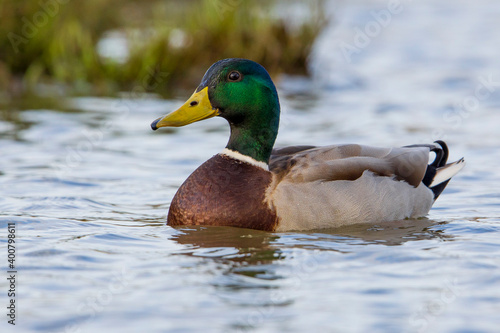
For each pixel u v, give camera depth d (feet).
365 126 57.72
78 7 77.56
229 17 79.15
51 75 75.82
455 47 94.12
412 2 134.31
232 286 25.82
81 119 59.52
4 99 66.95
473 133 55.31
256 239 31.60
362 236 32.50
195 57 76.48
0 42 74.08
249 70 34.30
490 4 131.95
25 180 42.11
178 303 24.27
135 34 79.05
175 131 57.26
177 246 30.55
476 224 34.68
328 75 79.25
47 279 26.43
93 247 30.19
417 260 28.76
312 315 23.38
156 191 41.14
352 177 34.65
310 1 84.74
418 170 36.81
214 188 33.37
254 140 34.24
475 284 26.08
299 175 33.91
